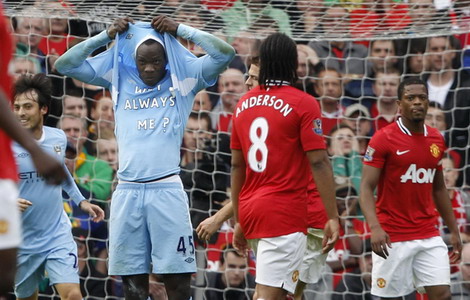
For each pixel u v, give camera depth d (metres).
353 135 32.81
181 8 28.89
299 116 20.59
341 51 33.47
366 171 25.47
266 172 20.81
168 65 23.88
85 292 31.00
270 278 20.73
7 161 12.05
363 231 31.64
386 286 25.94
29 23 32.28
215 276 30.95
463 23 29.61
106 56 24.34
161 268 23.23
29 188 24.97
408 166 25.44
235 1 29.73
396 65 33.28
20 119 25.14
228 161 32.03
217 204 31.62
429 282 25.67
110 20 28.33
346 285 31.05
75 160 31.73
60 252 25.16
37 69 32.34
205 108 32.53
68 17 28.03
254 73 24.27
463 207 31.64
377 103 33.19
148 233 23.53
